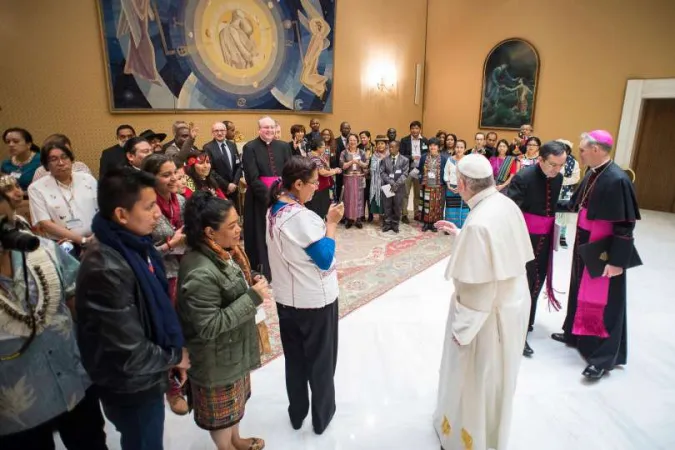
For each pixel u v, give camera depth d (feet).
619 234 7.70
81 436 5.41
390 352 9.13
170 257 6.84
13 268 4.17
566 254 16.03
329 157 19.20
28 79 13.37
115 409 4.39
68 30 13.88
